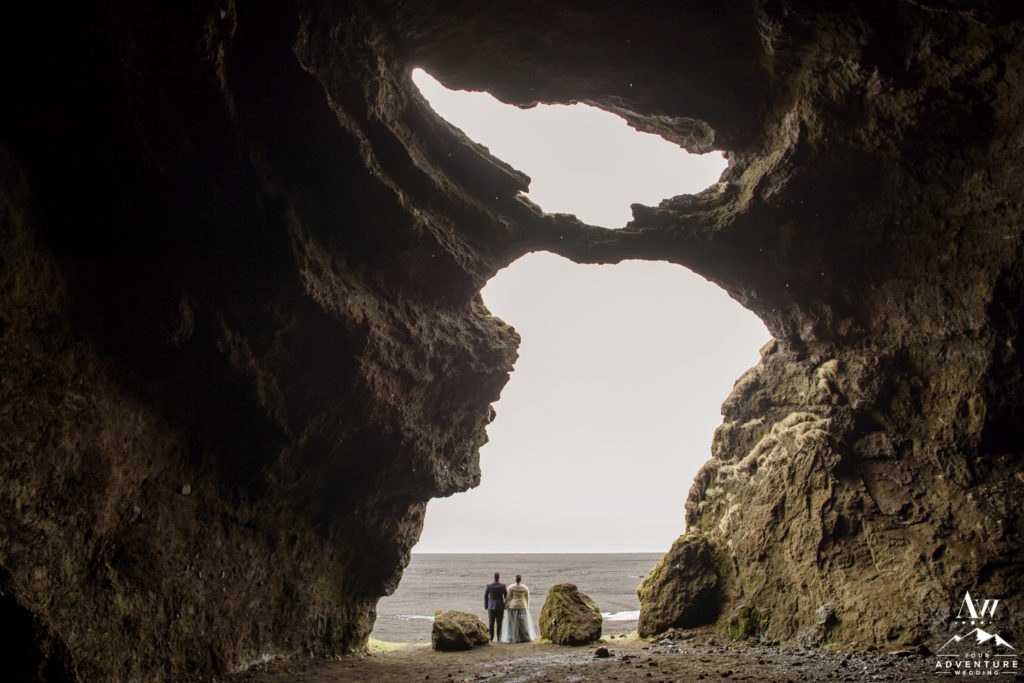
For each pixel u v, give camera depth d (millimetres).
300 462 9289
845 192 10508
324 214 8570
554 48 9906
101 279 6859
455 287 10859
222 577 8484
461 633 12617
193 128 6863
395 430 10141
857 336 11570
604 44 9820
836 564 10859
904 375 10820
